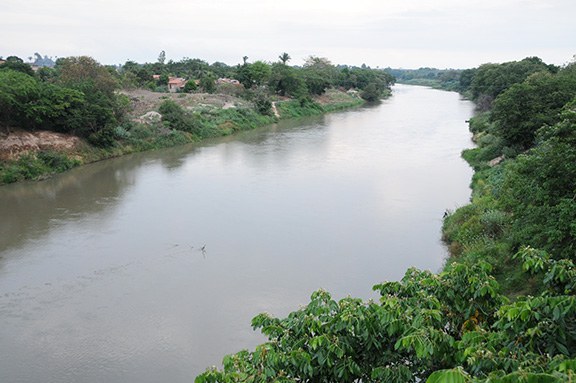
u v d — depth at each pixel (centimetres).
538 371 514
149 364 1472
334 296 1845
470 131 5816
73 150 4053
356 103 9838
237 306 1789
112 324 1678
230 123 6022
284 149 4778
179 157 4409
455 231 2350
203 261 2170
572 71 5053
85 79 4772
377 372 636
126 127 4778
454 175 3653
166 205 2962
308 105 8294
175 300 1834
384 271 2061
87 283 1966
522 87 3478
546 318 597
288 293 1880
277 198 3095
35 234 2469
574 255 1432
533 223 1650
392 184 3412
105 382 1395
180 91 8119
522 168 1766
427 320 660
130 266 2120
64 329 1648
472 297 751
